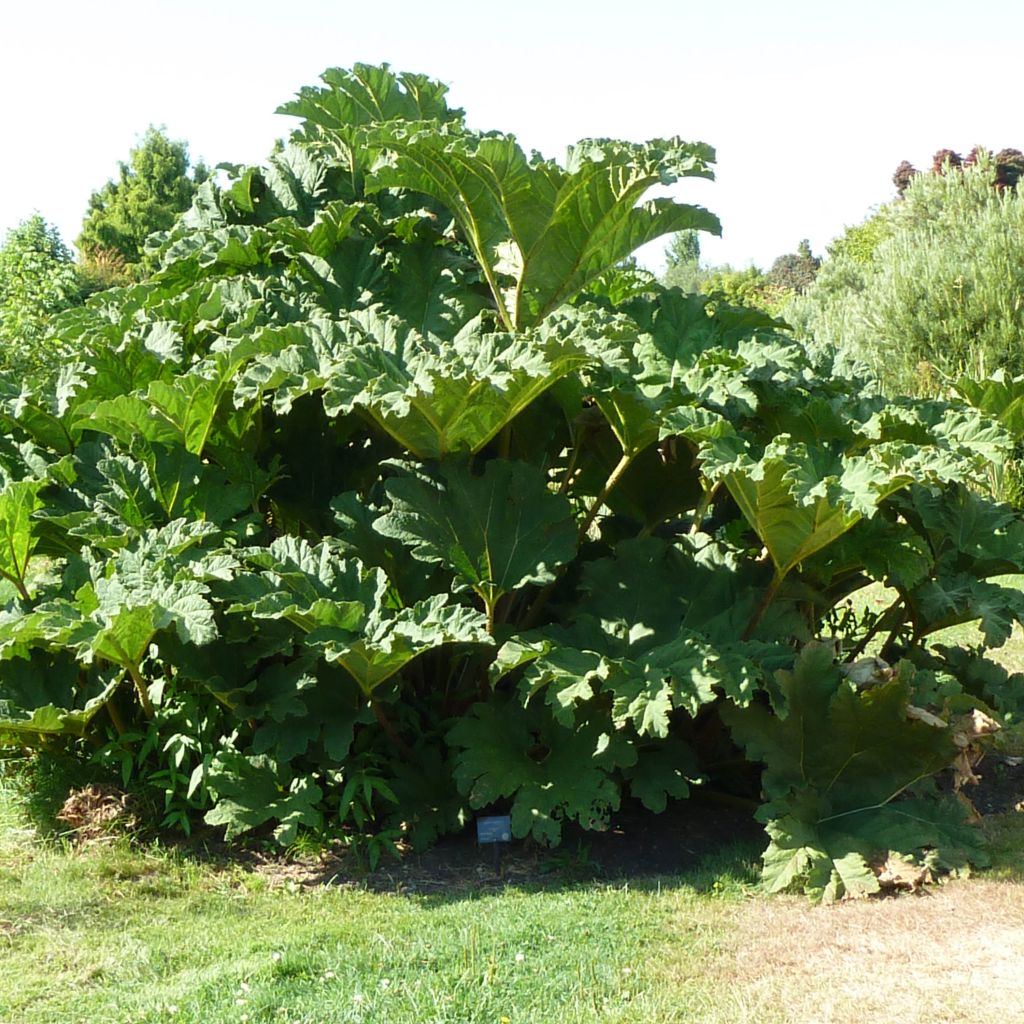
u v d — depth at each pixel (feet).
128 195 123.85
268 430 21.36
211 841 18.12
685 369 20.40
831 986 13.21
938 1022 12.31
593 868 17.54
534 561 18.61
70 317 23.11
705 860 17.58
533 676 17.20
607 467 21.71
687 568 19.65
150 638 17.54
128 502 19.53
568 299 21.40
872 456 17.35
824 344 24.26
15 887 16.37
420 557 18.02
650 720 16.25
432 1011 12.48
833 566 20.31
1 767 19.72
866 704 17.75
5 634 17.08
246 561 19.01
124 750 18.48
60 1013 12.77
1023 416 24.09
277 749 17.70
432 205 23.38
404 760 19.11
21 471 20.49
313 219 23.80
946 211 52.95
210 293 21.62
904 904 15.83
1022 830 18.69
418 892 16.63
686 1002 12.77
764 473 16.97
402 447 20.54
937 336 43.86
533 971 13.60
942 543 21.24
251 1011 12.50
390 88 24.66
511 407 18.08
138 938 14.87
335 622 17.01
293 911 15.88
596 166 18.66
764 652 18.25
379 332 19.33
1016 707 20.11
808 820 17.51
